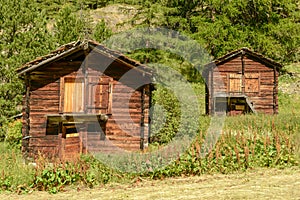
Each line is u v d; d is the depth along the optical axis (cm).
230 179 1034
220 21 3222
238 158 1138
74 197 909
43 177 998
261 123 1606
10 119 1727
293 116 1742
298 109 2583
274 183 970
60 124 1414
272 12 3356
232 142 1270
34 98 1434
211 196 871
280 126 1531
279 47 3169
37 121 1428
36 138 1423
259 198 841
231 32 3216
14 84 1728
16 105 1753
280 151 1187
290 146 1207
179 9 3428
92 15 4150
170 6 3484
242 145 1223
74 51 1403
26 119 1420
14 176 1012
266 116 1822
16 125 1705
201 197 866
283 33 3250
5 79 1756
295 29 3198
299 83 3066
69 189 981
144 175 1066
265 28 3281
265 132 1417
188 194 897
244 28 3281
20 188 973
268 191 896
